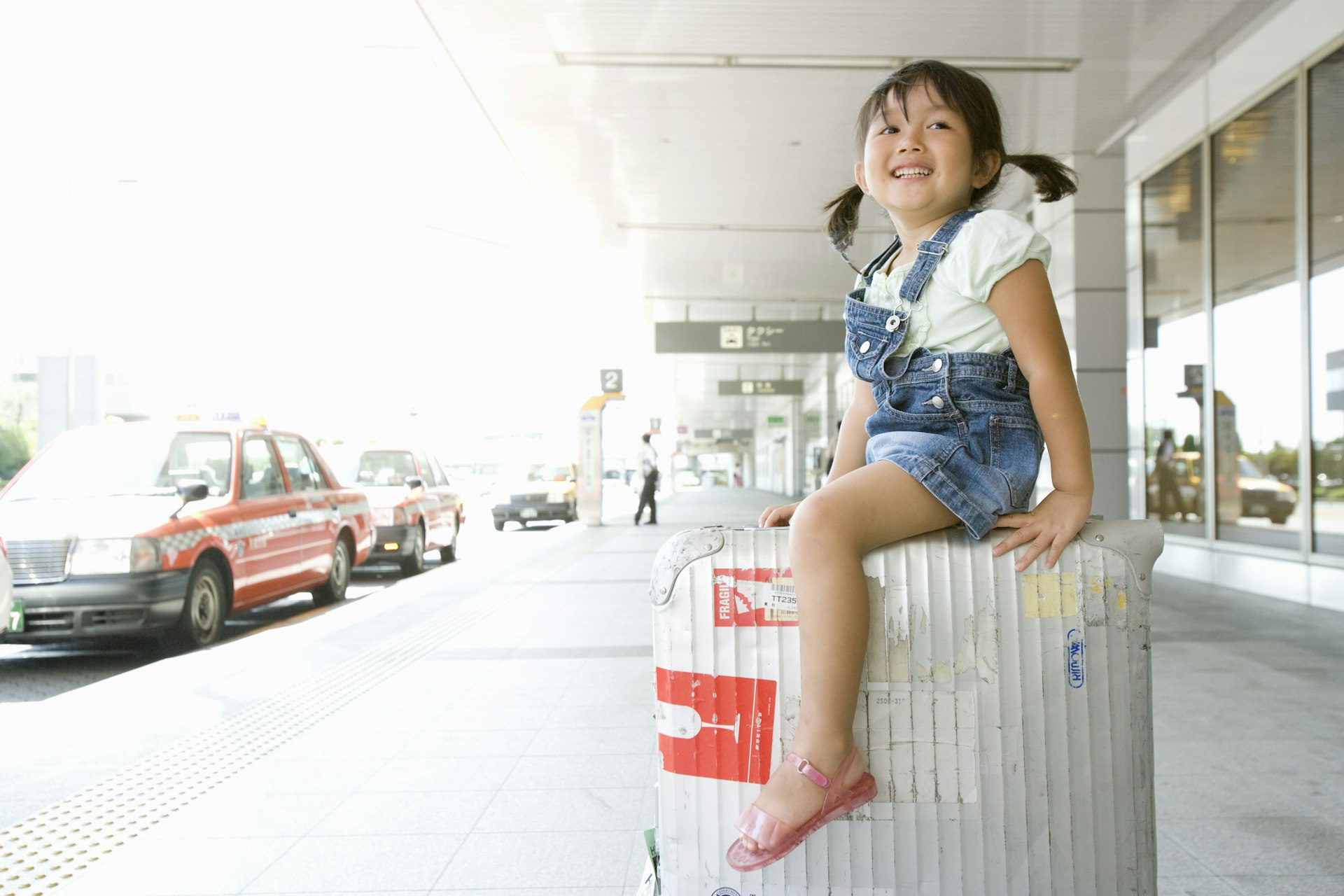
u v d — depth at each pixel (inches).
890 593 57.9
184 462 289.6
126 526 245.0
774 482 2325.3
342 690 196.2
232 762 149.6
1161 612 277.0
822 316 949.8
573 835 118.5
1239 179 330.0
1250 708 170.2
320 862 111.4
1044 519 58.9
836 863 57.5
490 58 360.5
